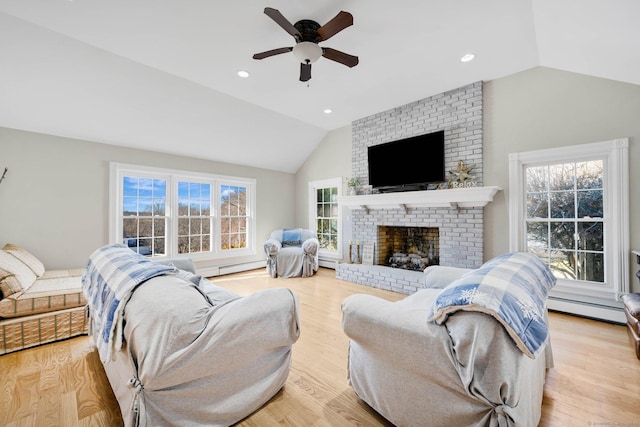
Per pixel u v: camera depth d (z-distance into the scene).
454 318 1.16
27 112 3.15
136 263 1.65
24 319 2.30
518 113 3.28
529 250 3.30
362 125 4.84
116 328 1.33
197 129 4.27
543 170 3.22
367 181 4.79
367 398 1.54
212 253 5.06
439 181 3.74
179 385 1.27
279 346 1.60
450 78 3.39
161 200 4.51
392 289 4.01
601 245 2.90
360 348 1.58
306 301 3.56
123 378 1.41
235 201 5.52
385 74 3.25
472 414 1.10
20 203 3.28
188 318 1.24
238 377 1.45
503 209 3.40
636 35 1.87
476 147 3.53
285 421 1.48
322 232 5.95
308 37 2.26
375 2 2.06
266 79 3.31
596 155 2.88
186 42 2.56
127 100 3.41
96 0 2.03
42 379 1.88
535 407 1.35
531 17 2.24
